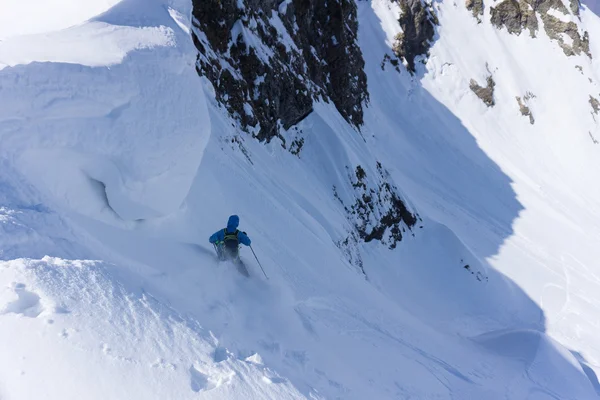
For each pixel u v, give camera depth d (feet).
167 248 21.65
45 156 18.93
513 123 124.47
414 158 104.99
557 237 93.86
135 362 12.19
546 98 130.62
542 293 73.82
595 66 139.33
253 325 19.84
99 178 20.65
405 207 69.92
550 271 81.30
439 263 66.44
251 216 34.99
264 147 53.83
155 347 13.04
